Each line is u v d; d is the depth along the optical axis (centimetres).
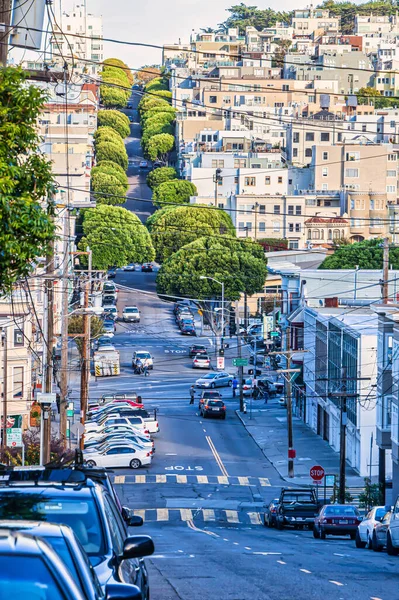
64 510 1506
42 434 6072
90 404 11875
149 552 1513
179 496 8356
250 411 12162
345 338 10044
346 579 2986
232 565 3334
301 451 10456
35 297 10425
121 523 1750
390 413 8112
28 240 2812
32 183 2912
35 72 5903
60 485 1579
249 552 4044
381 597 2547
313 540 5619
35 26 3969
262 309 18188
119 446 9538
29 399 9425
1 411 9294
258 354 13875
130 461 9512
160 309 18875
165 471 9450
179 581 2778
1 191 2708
